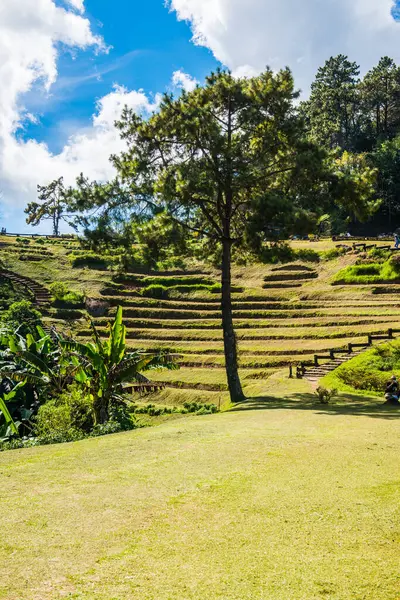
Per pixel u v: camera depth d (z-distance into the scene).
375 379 31.31
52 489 9.78
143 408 37.66
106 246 31.44
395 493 9.27
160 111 30.41
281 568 6.39
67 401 24.89
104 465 11.85
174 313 65.06
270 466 11.27
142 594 5.70
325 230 96.81
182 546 7.04
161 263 33.06
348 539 7.31
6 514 8.28
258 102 29.48
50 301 71.88
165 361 26.36
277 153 30.47
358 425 17.36
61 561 6.53
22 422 30.17
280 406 25.00
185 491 9.52
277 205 26.59
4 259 88.25
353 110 121.69
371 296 59.81
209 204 32.25
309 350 45.94
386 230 101.12
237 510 8.47
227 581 6.04
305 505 8.68
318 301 61.66
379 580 6.11
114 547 6.98
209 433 16.20
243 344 52.06
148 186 30.28
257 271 75.00
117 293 74.00
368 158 99.88
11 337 30.38
